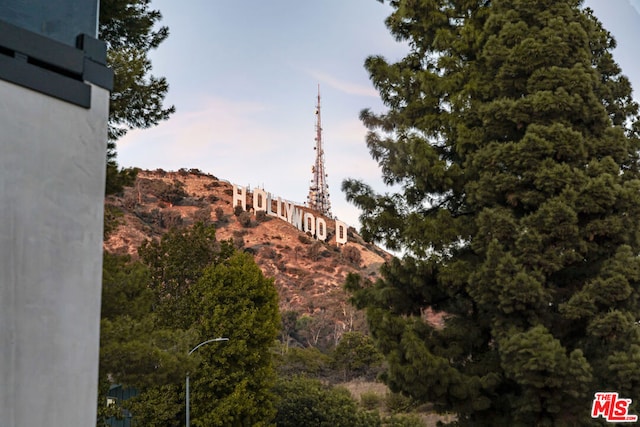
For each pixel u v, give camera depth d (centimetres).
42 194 317
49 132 324
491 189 1373
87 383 325
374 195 1599
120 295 1160
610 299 1280
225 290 2745
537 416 1297
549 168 1320
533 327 1288
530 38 1373
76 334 323
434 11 1588
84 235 333
